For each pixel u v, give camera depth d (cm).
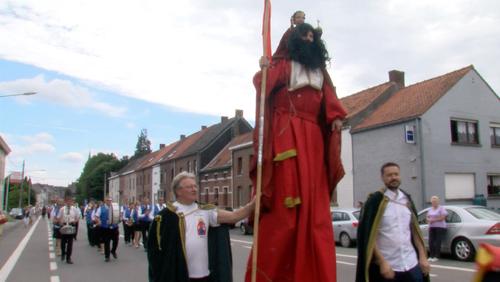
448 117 2431
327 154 329
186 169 5194
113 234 1536
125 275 1195
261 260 309
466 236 1273
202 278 445
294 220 302
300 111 322
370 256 455
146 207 1875
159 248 441
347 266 1252
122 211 2170
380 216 462
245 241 2162
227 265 451
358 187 2659
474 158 2475
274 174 313
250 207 345
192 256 442
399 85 2948
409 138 2358
